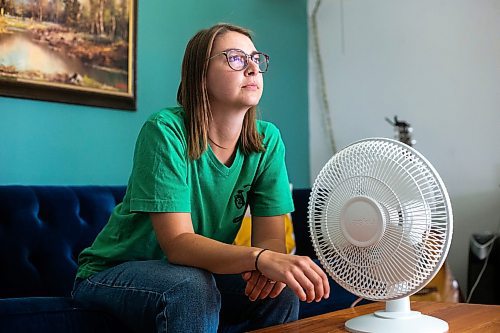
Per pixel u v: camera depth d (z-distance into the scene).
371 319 1.25
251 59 1.47
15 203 1.99
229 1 3.14
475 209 2.93
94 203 2.17
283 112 3.41
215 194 1.51
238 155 1.55
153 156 1.38
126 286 1.34
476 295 2.57
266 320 1.53
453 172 3.00
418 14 3.15
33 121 2.34
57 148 2.41
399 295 1.24
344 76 3.44
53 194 2.10
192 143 1.44
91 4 2.49
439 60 3.07
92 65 2.49
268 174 1.62
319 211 1.34
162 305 1.25
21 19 2.28
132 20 2.64
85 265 1.54
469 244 2.73
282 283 1.31
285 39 3.45
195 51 1.48
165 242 1.35
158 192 1.36
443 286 2.57
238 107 1.46
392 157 1.23
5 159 2.26
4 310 1.36
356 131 3.38
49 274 1.97
